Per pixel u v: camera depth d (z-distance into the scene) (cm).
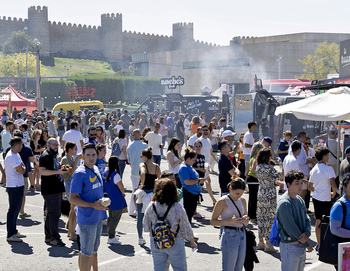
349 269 568
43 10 15650
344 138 1244
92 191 676
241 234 655
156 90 10069
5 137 1538
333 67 7869
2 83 7875
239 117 2448
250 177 1048
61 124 3064
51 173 878
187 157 955
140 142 1178
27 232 1002
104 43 16938
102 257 842
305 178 1145
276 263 819
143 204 919
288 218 617
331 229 616
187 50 9731
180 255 618
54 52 16300
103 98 9488
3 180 1222
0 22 15438
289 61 8725
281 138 2081
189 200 964
